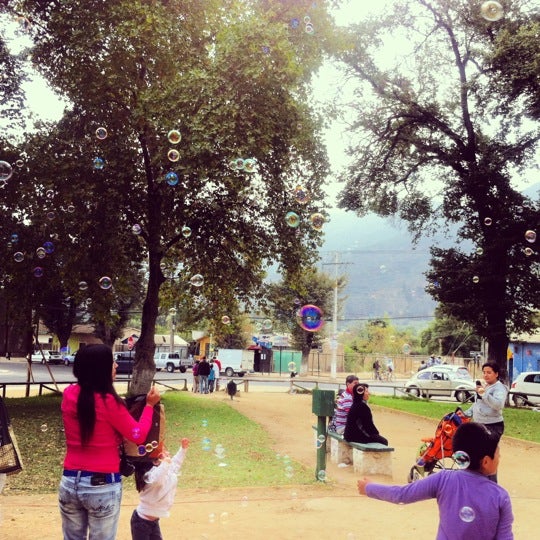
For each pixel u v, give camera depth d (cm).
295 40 1422
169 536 468
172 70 1302
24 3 1299
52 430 1114
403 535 490
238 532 484
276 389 2780
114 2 1240
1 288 1404
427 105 1969
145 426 306
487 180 1797
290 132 1293
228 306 1700
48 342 5409
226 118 1187
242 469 808
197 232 1490
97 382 293
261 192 1446
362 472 779
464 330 4762
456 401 2352
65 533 293
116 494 293
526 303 1917
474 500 238
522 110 1739
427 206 2133
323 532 493
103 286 1232
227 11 1417
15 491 648
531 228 1739
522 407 2123
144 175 1472
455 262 1966
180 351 5303
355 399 838
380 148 2105
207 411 1496
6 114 1312
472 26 1812
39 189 1314
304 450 1008
